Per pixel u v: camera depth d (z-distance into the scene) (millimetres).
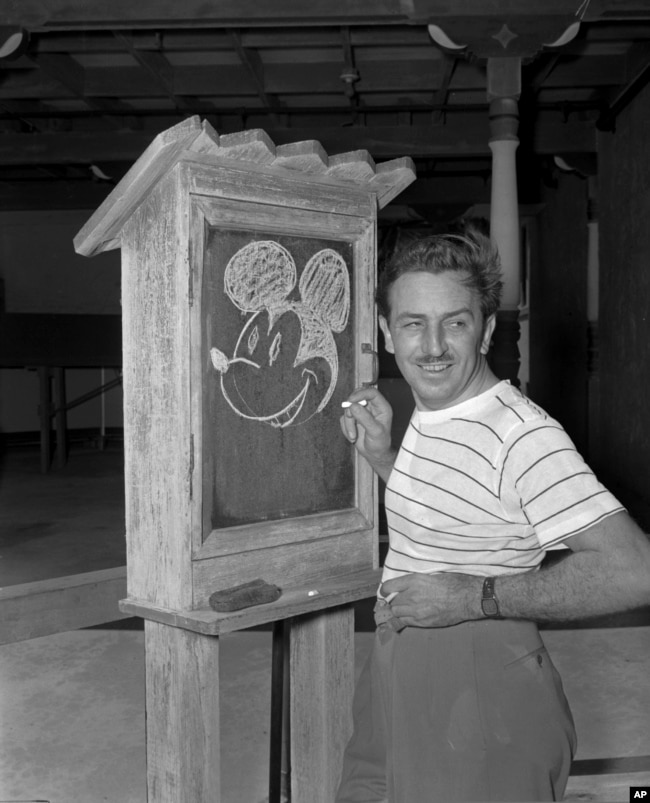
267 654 3443
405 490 1351
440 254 1291
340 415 1702
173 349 1447
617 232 7199
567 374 9227
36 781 2389
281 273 1590
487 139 8383
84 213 11219
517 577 1218
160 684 1566
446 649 1272
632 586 1107
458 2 4992
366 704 1475
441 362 1290
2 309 10578
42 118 8547
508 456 1225
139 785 2365
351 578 1684
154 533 1494
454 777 1250
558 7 4992
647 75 6211
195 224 1442
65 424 9281
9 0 5016
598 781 2266
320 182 1624
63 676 3213
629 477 6812
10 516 6078
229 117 8617
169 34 6648
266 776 2408
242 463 1542
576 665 3283
